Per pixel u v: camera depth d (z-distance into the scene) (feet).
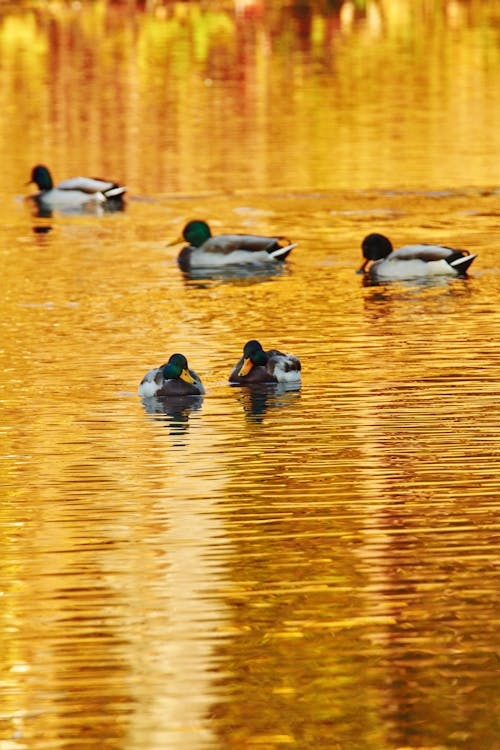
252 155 131.64
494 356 67.92
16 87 179.32
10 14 256.11
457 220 105.09
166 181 121.39
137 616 39.09
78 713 34.17
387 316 77.71
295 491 49.01
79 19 249.55
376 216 107.04
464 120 148.87
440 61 197.88
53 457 53.47
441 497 48.11
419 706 34.17
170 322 77.05
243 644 37.35
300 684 35.24
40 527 46.11
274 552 43.47
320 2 268.82
